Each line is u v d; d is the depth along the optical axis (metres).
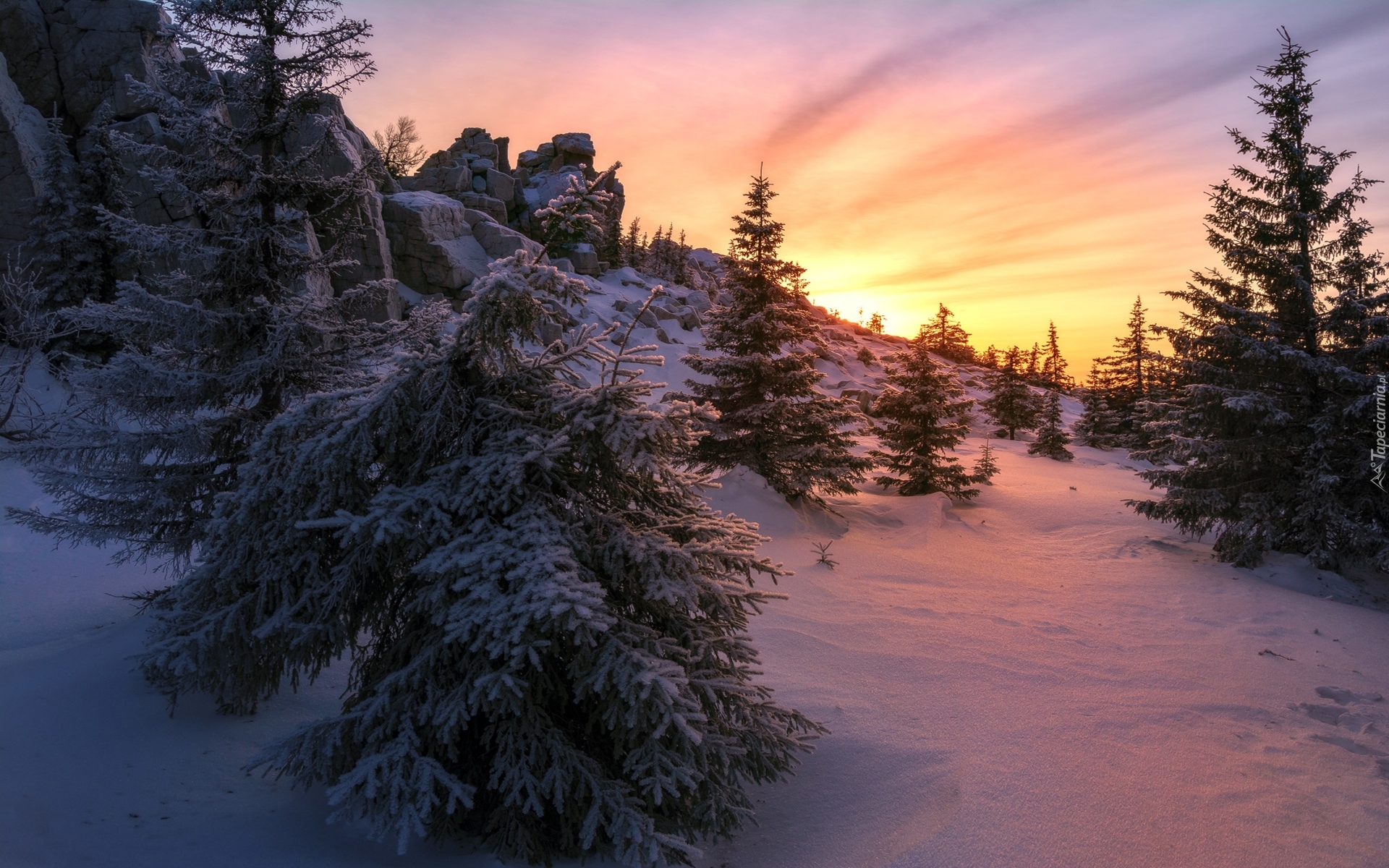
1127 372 49.97
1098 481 27.52
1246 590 12.48
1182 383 15.91
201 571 4.54
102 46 21.50
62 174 17.80
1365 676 8.68
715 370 17.83
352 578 4.36
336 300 8.45
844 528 16.70
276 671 4.70
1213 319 15.06
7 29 20.92
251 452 4.53
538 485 4.67
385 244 28.59
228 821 4.24
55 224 17.38
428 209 34.84
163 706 5.48
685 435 4.45
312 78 8.12
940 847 4.48
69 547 11.66
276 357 7.44
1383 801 5.41
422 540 4.11
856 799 5.27
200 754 5.02
